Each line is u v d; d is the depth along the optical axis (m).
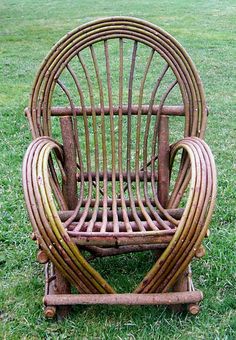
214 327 2.39
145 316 2.45
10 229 3.20
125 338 2.35
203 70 7.03
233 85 6.36
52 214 2.22
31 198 2.22
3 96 6.10
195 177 2.25
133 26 2.77
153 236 2.29
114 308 2.52
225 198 3.52
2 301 2.61
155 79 6.64
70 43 2.76
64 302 2.37
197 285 2.67
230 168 4.00
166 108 2.75
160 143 2.72
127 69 7.16
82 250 2.80
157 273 2.32
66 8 13.62
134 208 2.61
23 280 2.77
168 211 2.58
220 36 9.45
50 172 2.69
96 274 2.33
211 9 12.79
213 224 3.21
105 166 2.85
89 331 2.40
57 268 2.31
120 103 2.82
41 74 2.74
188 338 2.33
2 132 4.79
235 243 2.99
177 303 2.38
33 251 2.99
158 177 2.76
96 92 6.18
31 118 2.74
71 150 2.72
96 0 14.93
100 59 7.78
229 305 2.52
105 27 2.77
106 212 2.57
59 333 2.40
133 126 4.87
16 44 9.16
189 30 10.08
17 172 3.96
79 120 5.05
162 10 12.77
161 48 2.76
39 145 2.44
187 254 2.26
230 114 5.29
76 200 2.77
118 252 2.68
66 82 6.52
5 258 2.95
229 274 2.73
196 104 2.72
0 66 7.54
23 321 2.48
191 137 2.59
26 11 13.37
